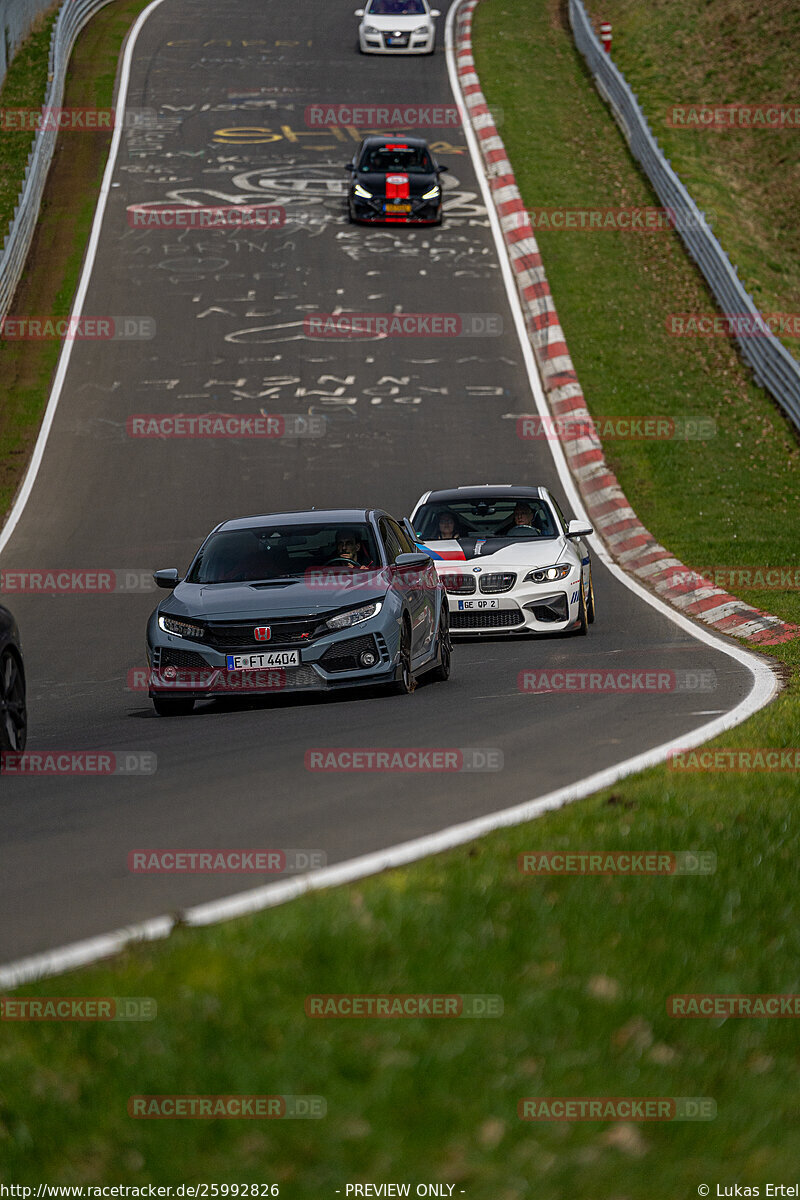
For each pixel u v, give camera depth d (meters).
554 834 22.56
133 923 19.33
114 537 81.06
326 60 179.12
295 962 16.44
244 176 146.12
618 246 130.50
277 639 39.28
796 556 74.00
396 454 93.88
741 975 16.58
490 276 124.19
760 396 104.12
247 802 26.98
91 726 39.72
